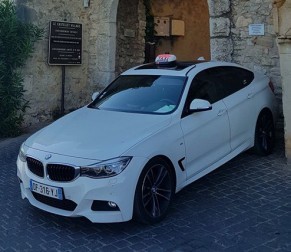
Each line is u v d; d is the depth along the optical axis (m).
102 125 4.64
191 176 4.84
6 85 8.74
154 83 5.41
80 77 10.46
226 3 7.95
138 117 4.78
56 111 10.03
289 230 4.08
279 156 6.48
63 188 4.02
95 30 10.31
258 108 6.22
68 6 9.98
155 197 4.29
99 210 4.00
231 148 5.59
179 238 3.99
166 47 12.09
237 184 5.40
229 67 6.10
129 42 11.08
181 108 4.86
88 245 3.92
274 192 5.09
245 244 3.83
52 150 4.25
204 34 12.42
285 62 5.83
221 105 5.46
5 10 8.65
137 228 4.23
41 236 4.14
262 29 7.64
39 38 9.33
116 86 5.80
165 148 4.38
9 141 8.38
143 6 11.39
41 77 9.63
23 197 4.62
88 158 4.00
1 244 4.00
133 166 4.02
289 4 5.58
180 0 11.91
